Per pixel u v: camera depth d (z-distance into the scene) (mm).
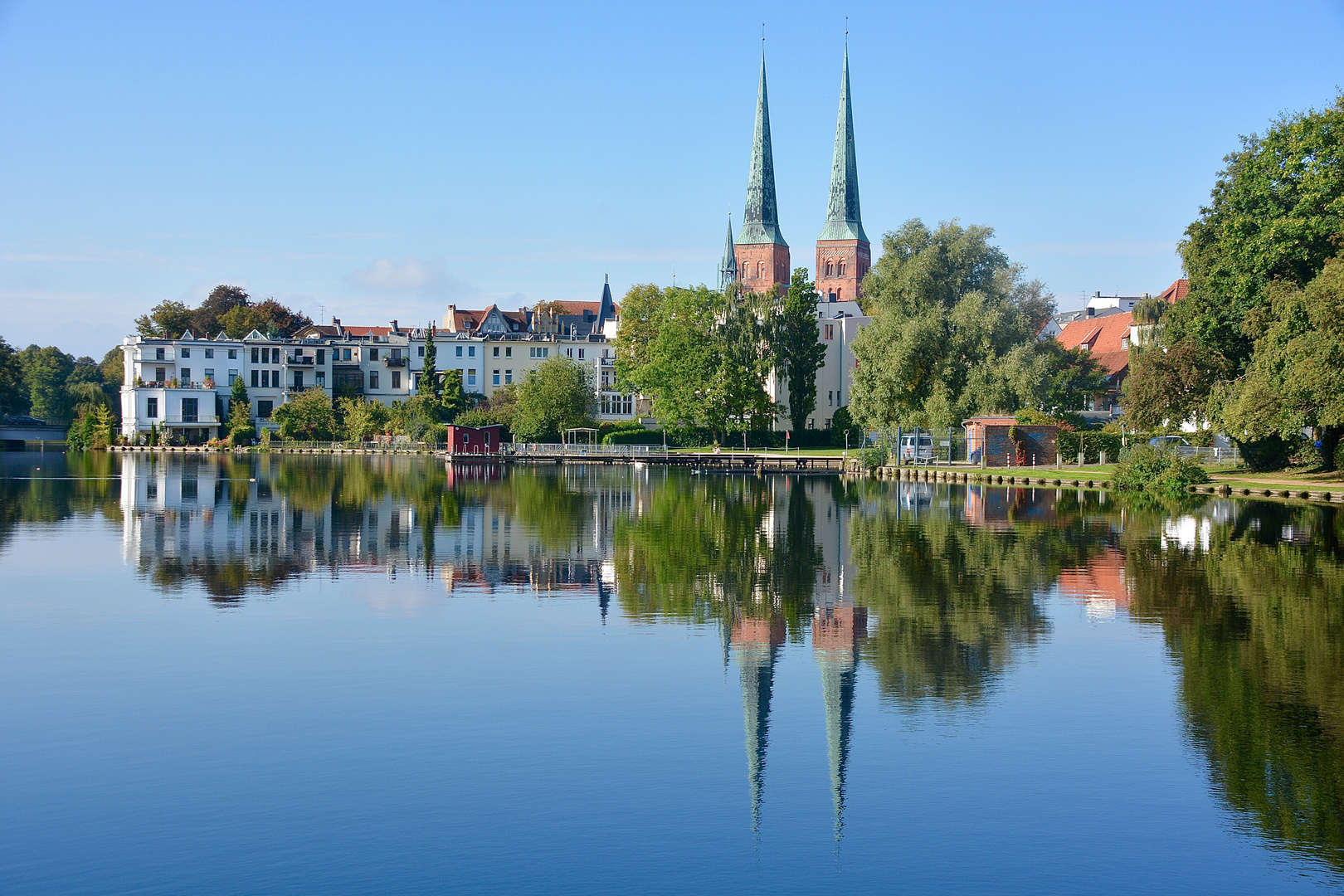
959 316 81812
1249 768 15688
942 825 13992
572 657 21531
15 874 12648
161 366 143500
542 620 25062
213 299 179125
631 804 14523
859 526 44469
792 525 44969
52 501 55875
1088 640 22891
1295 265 61000
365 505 54688
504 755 16141
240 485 70188
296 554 35812
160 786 14984
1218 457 78500
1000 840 13594
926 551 36438
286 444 134625
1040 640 22891
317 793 14750
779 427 125562
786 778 15375
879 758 16078
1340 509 50812
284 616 25406
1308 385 52188
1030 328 88438
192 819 14008
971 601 27297
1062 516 48500
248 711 18031
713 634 23609
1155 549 36500
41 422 178375
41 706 18250
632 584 29984
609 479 82375
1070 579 30344
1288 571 31656
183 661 21125
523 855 13156
